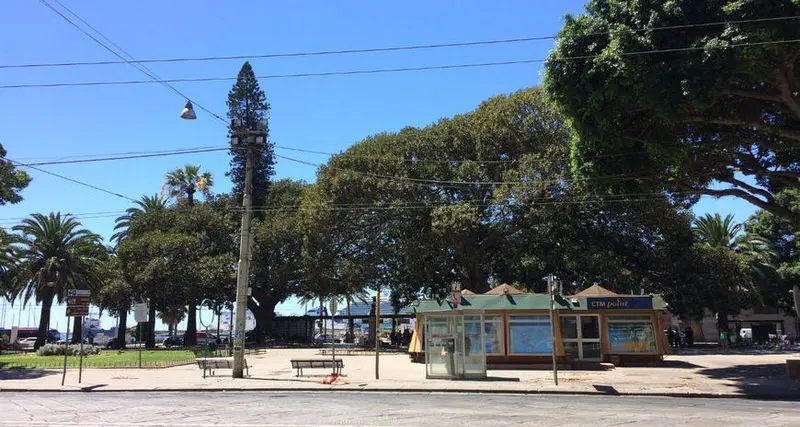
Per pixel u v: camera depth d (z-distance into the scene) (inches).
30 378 837.2
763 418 447.2
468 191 1512.1
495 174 1518.2
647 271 1571.1
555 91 694.5
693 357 1217.4
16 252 1844.2
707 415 462.9
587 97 668.1
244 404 538.9
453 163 1549.0
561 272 1496.1
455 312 789.2
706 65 567.2
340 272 1733.5
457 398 594.2
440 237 1568.7
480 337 781.9
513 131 1519.4
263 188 2389.3
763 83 646.5
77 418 450.0
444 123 1612.9
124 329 2087.8
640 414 467.2
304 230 1790.1
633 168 796.6
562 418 442.9
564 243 1457.9
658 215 1459.2
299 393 650.2
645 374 837.8
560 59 673.6
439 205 1514.5
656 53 603.2
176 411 489.1
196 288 1953.7
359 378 787.4
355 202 1581.0
